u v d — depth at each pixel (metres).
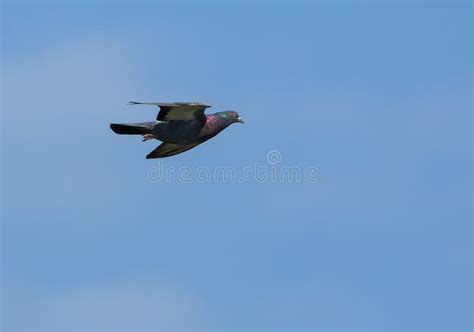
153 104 39.12
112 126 41.16
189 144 42.00
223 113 42.22
